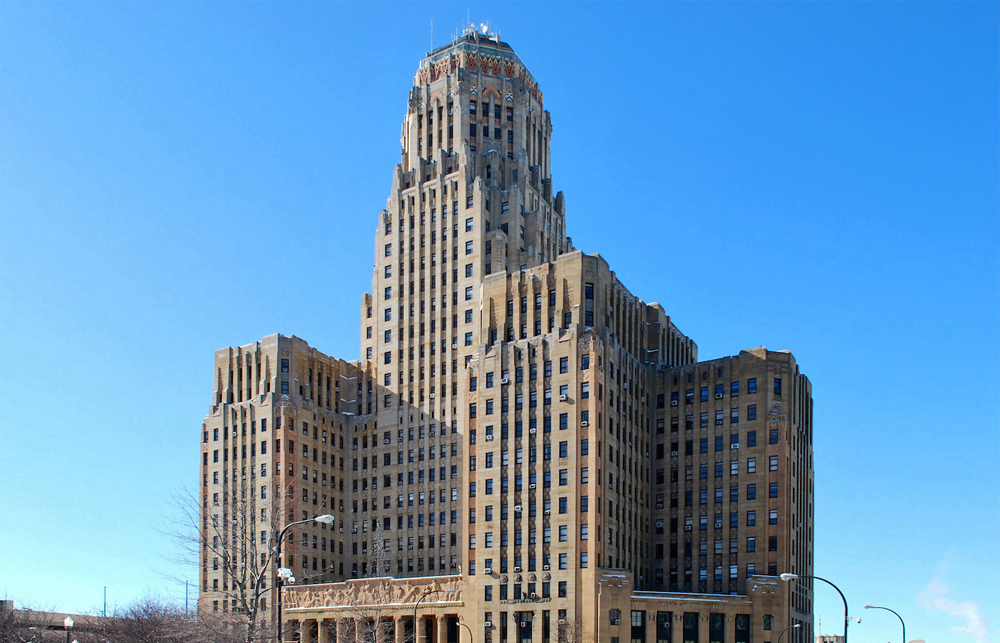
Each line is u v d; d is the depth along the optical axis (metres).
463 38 188.12
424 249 173.38
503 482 144.12
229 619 114.62
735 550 143.12
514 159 179.88
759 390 146.50
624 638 132.12
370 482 170.75
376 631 133.38
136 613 123.50
